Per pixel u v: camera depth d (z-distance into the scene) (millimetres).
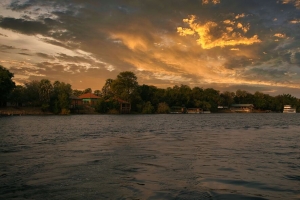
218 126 51094
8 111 101938
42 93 113688
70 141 25062
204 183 10570
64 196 9055
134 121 68062
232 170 12867
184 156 16688
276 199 8812
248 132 37188
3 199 8773
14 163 14406
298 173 12344
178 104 175625
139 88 150500
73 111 124812
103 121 66188
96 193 9344
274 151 19016
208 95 192875
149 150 19250
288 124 60156
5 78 96500
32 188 9930
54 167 13391
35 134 31938
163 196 9000
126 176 11609
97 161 14938
